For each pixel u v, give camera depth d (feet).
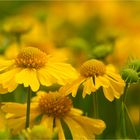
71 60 1.99
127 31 2.64
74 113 1.38
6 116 1.32
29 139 1.10
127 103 2.04
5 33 2.20
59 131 1.33
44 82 1.31
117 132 1.60
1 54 2.03
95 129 1.32
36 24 2.60
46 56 1.42
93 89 1.33
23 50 1.40
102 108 1.92
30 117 1.35
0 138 1.20
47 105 1.37
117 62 2.07
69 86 1.33
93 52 1.83
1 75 1.32
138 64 1.42
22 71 1.34
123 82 1.35
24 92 1.78
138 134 1.78
